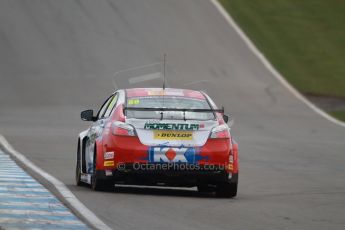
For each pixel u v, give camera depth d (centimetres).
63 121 9975
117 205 3838
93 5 16025
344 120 11644
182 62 14112
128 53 14162
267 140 8844
